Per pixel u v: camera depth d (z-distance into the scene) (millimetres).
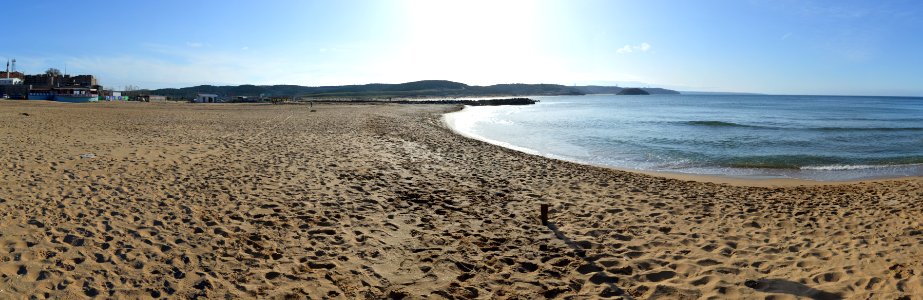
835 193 11500
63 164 10953
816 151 21719
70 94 70750
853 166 17297
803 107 87312
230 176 10734
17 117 25500
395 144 19016
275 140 18234
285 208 8383
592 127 36688
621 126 37688
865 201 10328
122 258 5762
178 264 5719
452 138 23906
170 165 11664
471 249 6848
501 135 29859
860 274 5879
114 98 88750
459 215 8641
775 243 7219
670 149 22422
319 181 10719
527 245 7109
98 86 101375
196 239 6570
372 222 7902
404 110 56094
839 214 9031
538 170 14102
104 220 7066
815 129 33562
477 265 6258
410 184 11086
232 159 13078
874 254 6594
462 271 6051
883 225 8141
